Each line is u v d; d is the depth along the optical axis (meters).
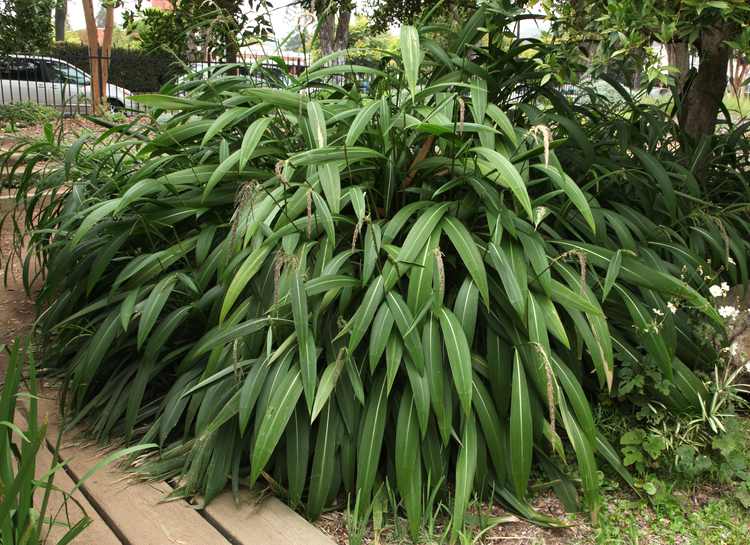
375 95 3.02
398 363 2.02
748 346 2.61
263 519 2.00
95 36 14.44
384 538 2.00
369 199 2.58
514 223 2.32
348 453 2.10
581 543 2.03
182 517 2.00
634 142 3.52
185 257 2.57
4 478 1.51
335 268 2.18
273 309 1.93
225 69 3.10
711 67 3.82
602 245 2.59
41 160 3.57
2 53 11.15
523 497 2.10
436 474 2.09
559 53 2.54
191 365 2.41
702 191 3.58
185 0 3.84
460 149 2.46
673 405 2.35
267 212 2.27
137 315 2.58
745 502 2.18
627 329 2.50
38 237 3.31
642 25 2.11
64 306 2.82
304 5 3.01
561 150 3.07
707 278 2.60
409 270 2.19
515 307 2.07
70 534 1.60
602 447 2.28
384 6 5.42
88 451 2.36
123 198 2.40
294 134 2.82
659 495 2.22
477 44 3.40
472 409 2.17
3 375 2.96
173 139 2.62
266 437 1.93
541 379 2.08
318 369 2.20
